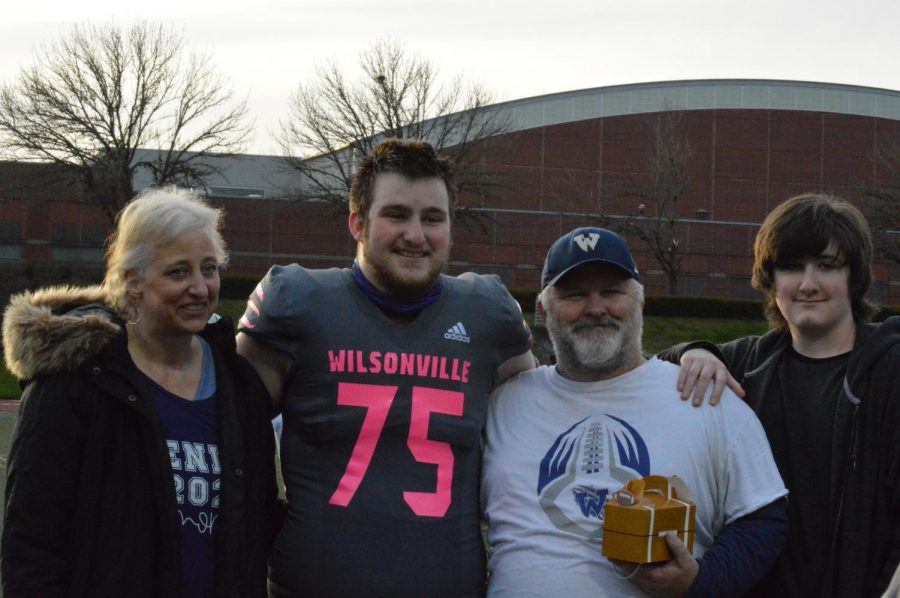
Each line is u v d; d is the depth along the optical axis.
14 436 3.16
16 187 35.72
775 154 46.53
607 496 3.44
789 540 3.54
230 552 3.23
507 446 3.68
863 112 47.03
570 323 3.59
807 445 3.56
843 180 46.81
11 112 34.72
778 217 3.70
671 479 3.31
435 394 3.59
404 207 3.54
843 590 3.37
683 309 35.44
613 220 39.59
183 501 3.20
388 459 3.51
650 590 3.23
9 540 3.10
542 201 44.84
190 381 3.36
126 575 3.10
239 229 41.03
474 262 42.12
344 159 40.38
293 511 3.53
